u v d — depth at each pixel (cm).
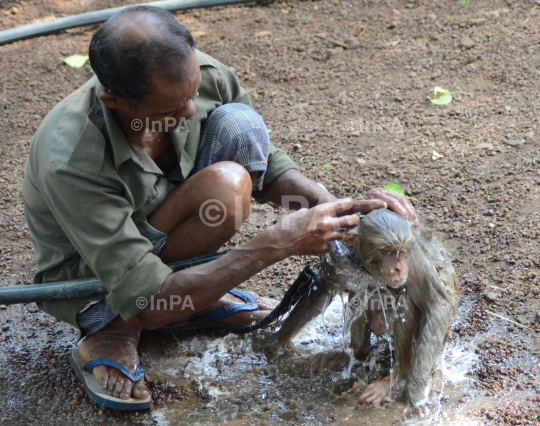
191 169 221
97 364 220
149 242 209
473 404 212
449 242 251
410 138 301
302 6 413
